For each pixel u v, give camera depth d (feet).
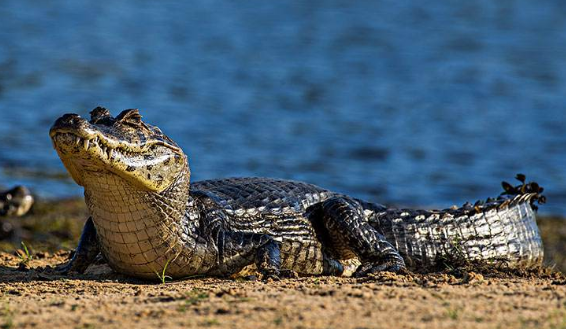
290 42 525.75
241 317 63.52
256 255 91.81
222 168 239.50
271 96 365.40
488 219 107.76
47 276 92.48
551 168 253.24
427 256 105.09
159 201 84.43
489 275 93.66
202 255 89.15
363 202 107.14
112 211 83.97
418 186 227.20
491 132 303.89
